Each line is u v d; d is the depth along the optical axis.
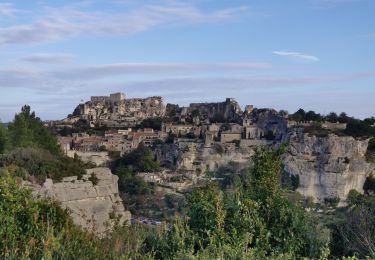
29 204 11.98
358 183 98.38
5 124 63.34
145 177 109.44
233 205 13.80
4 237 10.90
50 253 10.02
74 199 34.31
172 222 14.23
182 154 125.94
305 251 13.43
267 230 13.31
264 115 155.25
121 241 12.48
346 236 17.14
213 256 11.24
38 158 38.31
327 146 102.81
